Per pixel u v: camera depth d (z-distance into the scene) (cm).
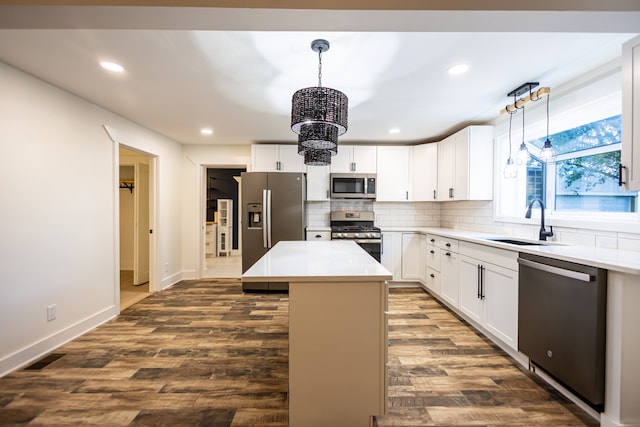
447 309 331
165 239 420
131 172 529
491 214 336
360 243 408
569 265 166
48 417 158
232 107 295
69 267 254
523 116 286
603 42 179
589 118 231
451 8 122
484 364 214
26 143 218
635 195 198
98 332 268
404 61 203
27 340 217
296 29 138
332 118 177
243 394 179
